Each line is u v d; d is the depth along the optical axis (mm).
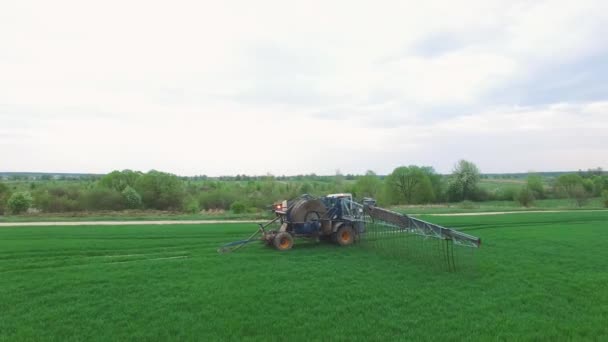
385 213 19484
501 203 75812
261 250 20094
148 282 14398
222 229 28141
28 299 12648
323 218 21141
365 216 21078
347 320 11359
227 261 17641
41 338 10031
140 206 59594
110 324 10898
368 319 11430
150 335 10266
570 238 25141
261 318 11391
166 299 12703
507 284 14727
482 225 32656
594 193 74500
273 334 10453
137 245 21734
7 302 12359
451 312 11992
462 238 15781
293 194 65000
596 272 16578
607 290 14219
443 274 15891
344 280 14898
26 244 21312
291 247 20312
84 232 26234
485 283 14797
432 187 76812
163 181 62844
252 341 10008
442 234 16609
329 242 22062
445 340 10172
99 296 12945
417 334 10500
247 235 25531
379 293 13547
